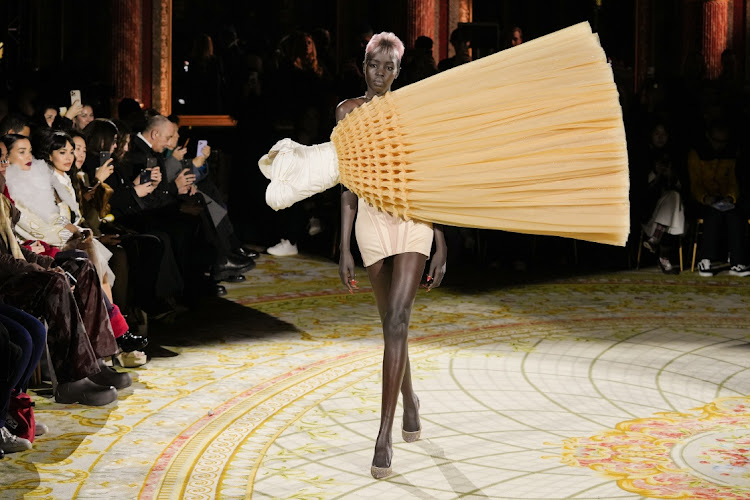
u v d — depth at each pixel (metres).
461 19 17.06
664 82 13.64
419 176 4.16
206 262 8.91
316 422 5.49
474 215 4.11
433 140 4.15
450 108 4.13
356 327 8.10
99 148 7.72
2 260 5.39
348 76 13.50
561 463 4.84
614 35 19.08
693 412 5.77
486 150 4.05
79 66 14.63
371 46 4.66
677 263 11.84
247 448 5.05
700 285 10.45
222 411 5.68
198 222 8.72
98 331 5.81
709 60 17.95
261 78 15.94
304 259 11.98
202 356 7.02
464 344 7.49
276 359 6.96
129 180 7.84
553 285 10.36
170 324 8.06
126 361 6.63
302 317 8.49
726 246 11.42
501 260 11.59
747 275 11.05
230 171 13.71
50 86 11.46
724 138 11.21
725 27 17.94
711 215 10.98
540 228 4.02
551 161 3.97
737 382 6.46
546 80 3.99
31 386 6.09
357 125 4.39
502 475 4.66
